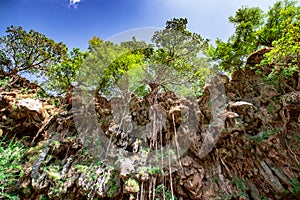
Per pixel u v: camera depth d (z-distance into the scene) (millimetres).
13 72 7352
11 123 5535
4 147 5031
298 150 4344
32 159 4812
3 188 4109
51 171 4535
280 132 4664
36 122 5680
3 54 7402
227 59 8727
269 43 8523
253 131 4895
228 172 4566
